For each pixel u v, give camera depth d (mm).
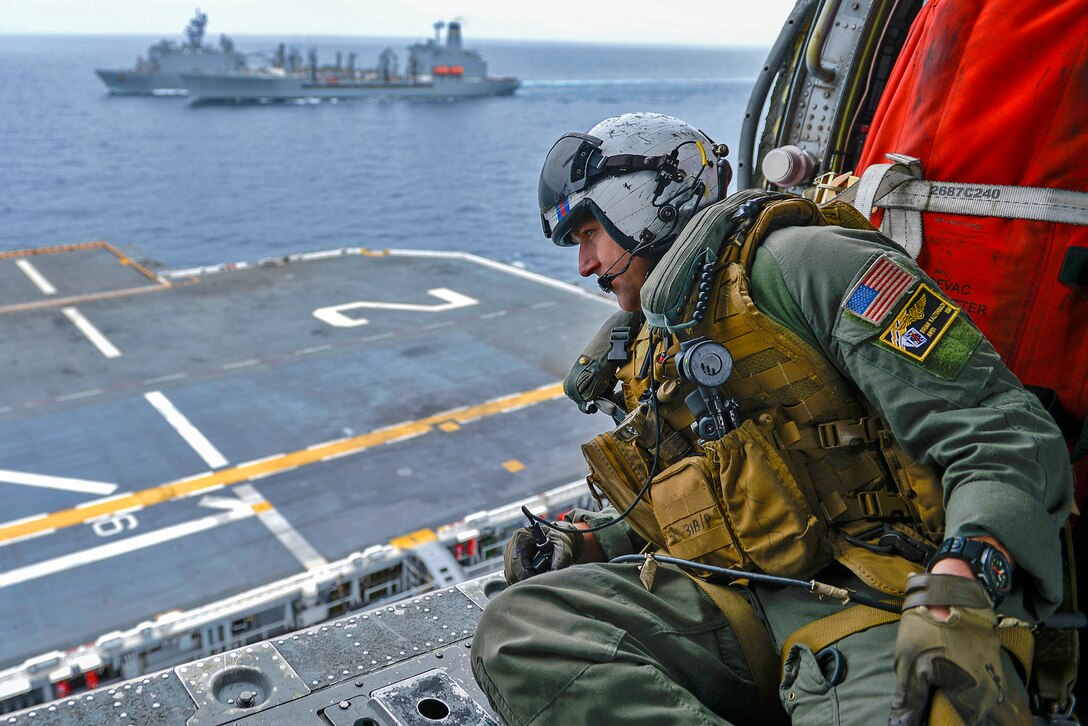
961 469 1561
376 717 2395
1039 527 1492
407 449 17984
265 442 18125
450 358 22500
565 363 22250
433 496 16250
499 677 1953
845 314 1729
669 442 2090
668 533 2059
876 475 1860
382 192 90562
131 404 19688
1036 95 2127
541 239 73000
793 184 3160
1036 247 2146
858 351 1714
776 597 1963
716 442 1914
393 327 24594
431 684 2533
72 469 16984
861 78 3111
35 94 178250
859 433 1846
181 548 14609
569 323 25000
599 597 2021
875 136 2562
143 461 17328
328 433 18578
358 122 140000
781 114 3371
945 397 1622
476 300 26844
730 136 114812
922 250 2322
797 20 3230
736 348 1873
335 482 16703
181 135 124250
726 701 1987
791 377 1853
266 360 22266
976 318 2264
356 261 30891
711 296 1896
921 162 2316
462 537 14797
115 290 27656
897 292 1699
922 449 1666
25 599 13344
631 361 2270
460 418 19344
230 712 2426
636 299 2254
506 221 79250
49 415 19141
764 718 2016
